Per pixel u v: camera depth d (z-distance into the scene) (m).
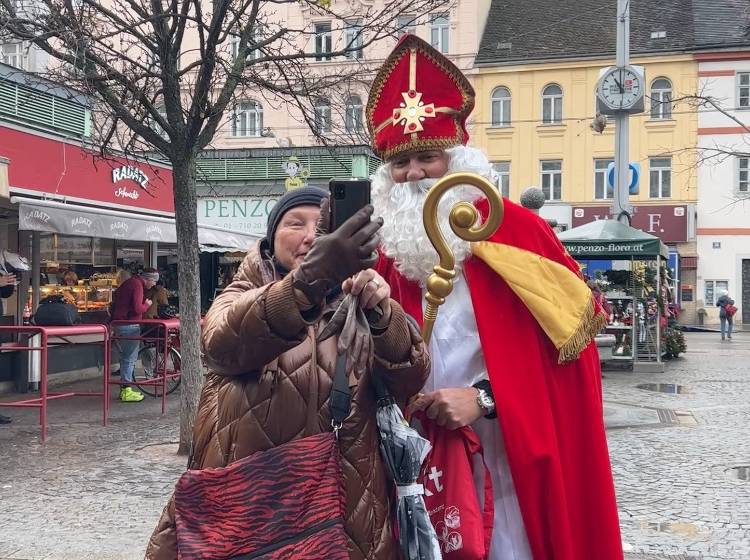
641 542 4.80
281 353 1.69
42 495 5.73
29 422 8.73
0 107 10.34
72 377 12.00
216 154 21.67
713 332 29.47
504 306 2.12
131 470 6.49
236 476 1.73
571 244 12.84
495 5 34.34
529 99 31.72
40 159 10.95
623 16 13.96
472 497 1.99
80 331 8.07
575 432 2.16
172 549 1.83
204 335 1.76
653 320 14.57
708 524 5.14
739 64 30.36
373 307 1.72
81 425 8.54
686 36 31.30
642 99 13.94
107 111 8.72
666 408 9.78
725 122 30.58
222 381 1.86
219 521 1.72
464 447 2.05
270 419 1.77
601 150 31.28
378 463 1.85
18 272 11.12
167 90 6.69
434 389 2.14
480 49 32.47
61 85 6.93
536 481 2.02
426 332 1.97
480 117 32.06
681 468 6.67
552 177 31.84
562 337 2.06
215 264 19.14
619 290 14.34
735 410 9.61
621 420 8.88
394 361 1.79
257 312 1.61
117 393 10.98
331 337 1.83
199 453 1.87
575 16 32.97
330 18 9.99
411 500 1.84
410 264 2.17
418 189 2.19
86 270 12.85
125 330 10.02
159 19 6.42
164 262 17.19
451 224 1.90
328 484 1.72
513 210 2.20
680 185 31.00
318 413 1.79
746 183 30.70
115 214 9.40
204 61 6.49
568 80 31.50
